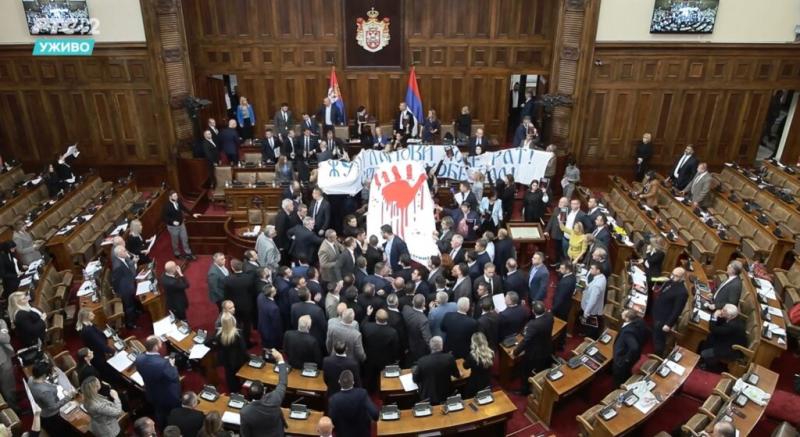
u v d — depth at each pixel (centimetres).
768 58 1703
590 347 954
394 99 1966
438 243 1261
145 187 1830
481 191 1434
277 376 878
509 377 991
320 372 882
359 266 1048
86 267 1227
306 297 941
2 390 919
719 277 1185
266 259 1158
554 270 1376
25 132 1772
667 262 1287
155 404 810
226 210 1571
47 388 790
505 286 1048
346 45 1891
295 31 1870
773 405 888
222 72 1905
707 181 1491
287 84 1936
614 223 1363
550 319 898
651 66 1709
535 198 1415
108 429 759
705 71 1717
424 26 1870
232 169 1608
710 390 927
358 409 727
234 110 2144
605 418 786
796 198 1521
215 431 667
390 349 888
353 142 1827
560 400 941
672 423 909
